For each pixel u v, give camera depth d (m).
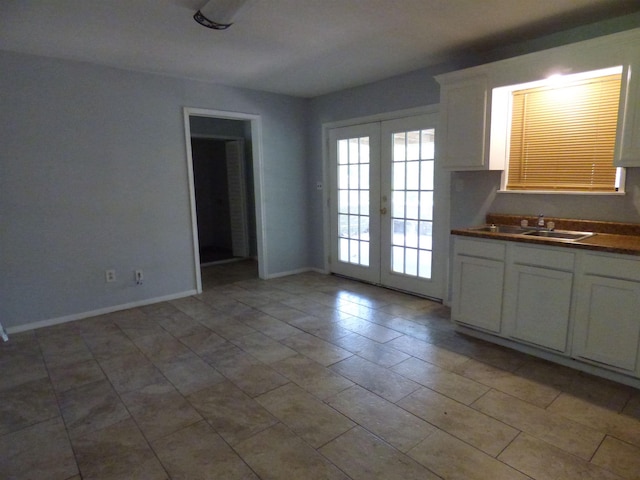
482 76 3.05
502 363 2.70
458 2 2.43
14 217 3.33
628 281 2.26
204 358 2.86
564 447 1.86
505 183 3.34
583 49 2.53
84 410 2.24
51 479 1.73
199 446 1.92
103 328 3.47
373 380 2.51
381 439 1.95
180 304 4.10
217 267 5.90
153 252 4.12
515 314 2.81
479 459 1.80
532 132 3.14
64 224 3.57
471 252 3.03
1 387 2.50
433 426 2.04
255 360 2.81
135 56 3.38
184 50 3.24
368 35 2.94
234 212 6.60
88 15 2.51
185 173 4.25
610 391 2.33
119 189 3.84
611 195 2.78
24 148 3.33
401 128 4.12
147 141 3.96
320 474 1.73
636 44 2.33
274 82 4.33
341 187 4.96
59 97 3.45
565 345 2.58
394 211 4.36
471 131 3.17
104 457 1.86
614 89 2.70
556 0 2.41
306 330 3.35
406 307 3.89
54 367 2.75
